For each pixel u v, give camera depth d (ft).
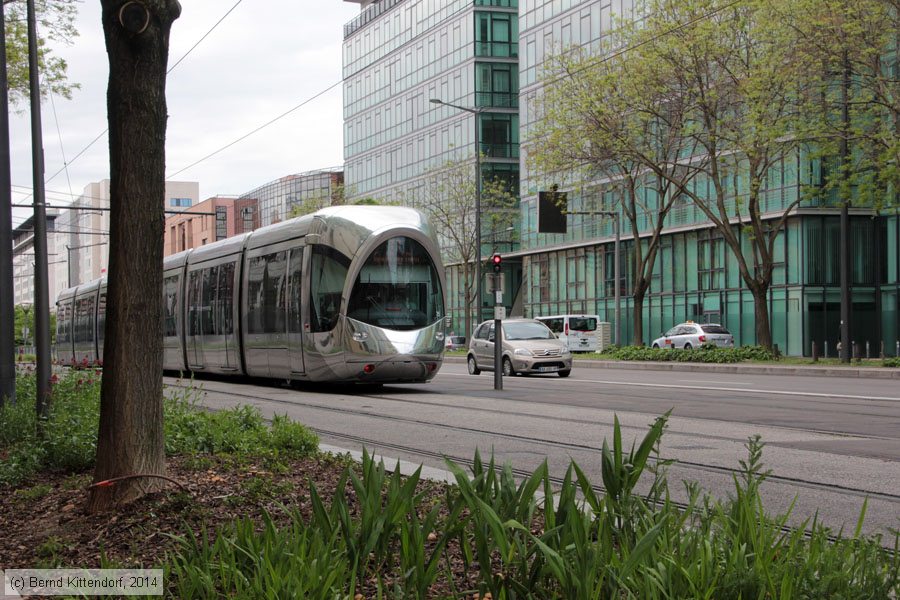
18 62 74.02
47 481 27.27
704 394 63.57
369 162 258.16
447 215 186.19
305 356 67.00
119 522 20.11
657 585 12.07
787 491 26.14
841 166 98.43
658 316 168.14
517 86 215.92
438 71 225.76
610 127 109.91
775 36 96.27
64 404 41.34
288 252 70.23
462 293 225.76
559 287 195.31
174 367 94.12
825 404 54.29
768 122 101.86
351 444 38.01
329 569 13.41
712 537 14.53
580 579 12.18
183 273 92.48
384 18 249.55
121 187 21.47
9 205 49.65
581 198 185.06
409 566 14.58
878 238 139.03
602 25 171.12
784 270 140.36
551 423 45.06
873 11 88.17
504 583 13.30
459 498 14.74
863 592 12.39
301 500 21.98
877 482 27.43
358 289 64.18
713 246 154.61
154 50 21.67
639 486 27.17
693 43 100.17
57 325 153.28
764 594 12.18
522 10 197.36
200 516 20.25
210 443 30.35
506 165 214.90
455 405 55.98
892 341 137.49
